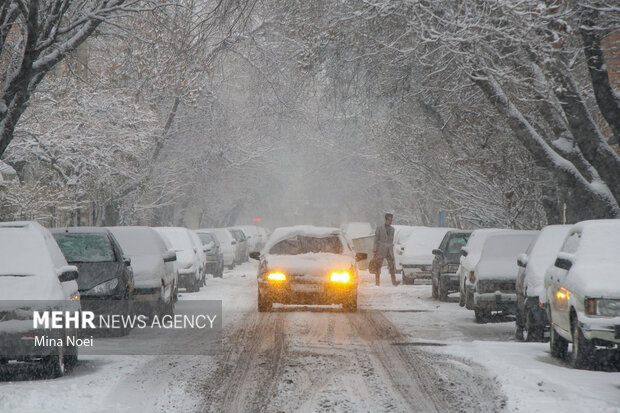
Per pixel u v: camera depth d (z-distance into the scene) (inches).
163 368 1441.9
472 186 3720.5
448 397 1192.8
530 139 2694.4
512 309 2194.9
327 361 1530.5
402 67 2881.4
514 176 3462.1
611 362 1378.0
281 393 1222.3
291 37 2893.7
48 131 3602.4
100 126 3878.0
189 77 2696.9
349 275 2406.5
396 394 1214.9
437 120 3676.2
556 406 1085.8
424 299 3065.9
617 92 2442.2
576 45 2625.5
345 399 1178.6
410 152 4311.0
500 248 2341.3
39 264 1359.5
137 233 2285.9
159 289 2112.5
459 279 2770.7
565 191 2755.9
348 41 2679.6
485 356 1557.6
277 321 2213.3
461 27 2242.9
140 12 2657.5
